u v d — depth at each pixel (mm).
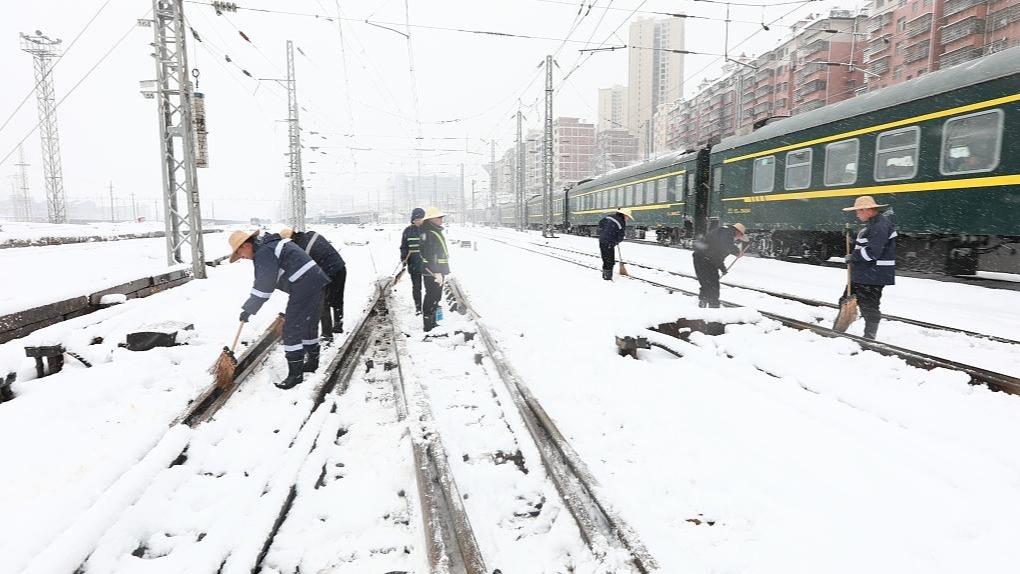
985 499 2854
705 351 5375
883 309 7973
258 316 8062
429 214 6883
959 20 42312
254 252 4918
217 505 3035
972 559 2412
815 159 12391
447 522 2742
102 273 12664
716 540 2621
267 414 4277
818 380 4422
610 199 27281
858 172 11164
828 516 2773
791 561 2449
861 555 2465
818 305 8055
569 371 5129
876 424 3646
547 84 29484
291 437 3762
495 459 3561
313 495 3115
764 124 14953
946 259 9820
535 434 3709
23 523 2814
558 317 7613
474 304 8789
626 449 3547
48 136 38875
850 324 6414
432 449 3396
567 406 4266
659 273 12602
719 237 7723
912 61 47125
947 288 9234
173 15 11148
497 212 69438
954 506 2791
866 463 3262
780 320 6723
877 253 5938
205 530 2869
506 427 4016
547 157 29844
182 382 5082
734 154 15750
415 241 7902
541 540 2740
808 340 6012
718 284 7855
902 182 10172
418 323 7609
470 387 4879
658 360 5742
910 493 2939
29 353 5426
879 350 5270
